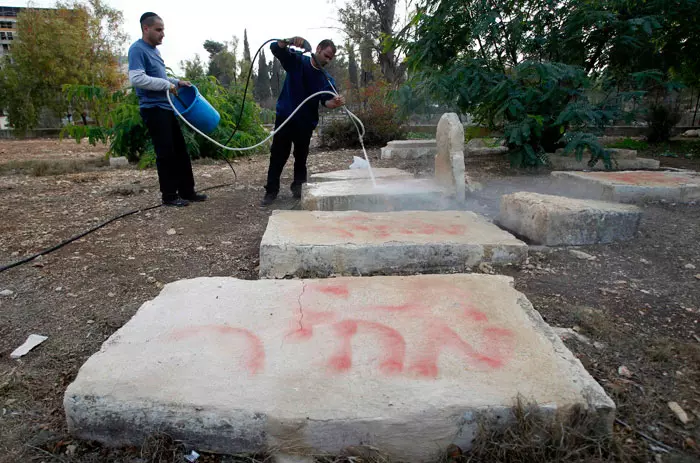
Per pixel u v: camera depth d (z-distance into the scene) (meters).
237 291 2.20
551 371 1.58
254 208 4.44
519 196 3.58
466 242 2.84
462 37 6.81
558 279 2.68
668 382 1.77
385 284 2.25
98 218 4.18
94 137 8.92
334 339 1.79
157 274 2.90
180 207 4.49
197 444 1.46
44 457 1.49
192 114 4.28
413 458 1.44
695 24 6.47
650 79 6.62
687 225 3.56
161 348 1.74
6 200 5.09
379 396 1.48
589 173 5.05
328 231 3.04
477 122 7.05
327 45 4.20
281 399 1.47
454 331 1.83
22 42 20.42
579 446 1.42
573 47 6.33
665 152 7.99
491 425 1.42
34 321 2.36
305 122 4.39
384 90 10.75
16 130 20.23
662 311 2.31
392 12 14.53
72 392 1.50
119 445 1.50
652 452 1.46
